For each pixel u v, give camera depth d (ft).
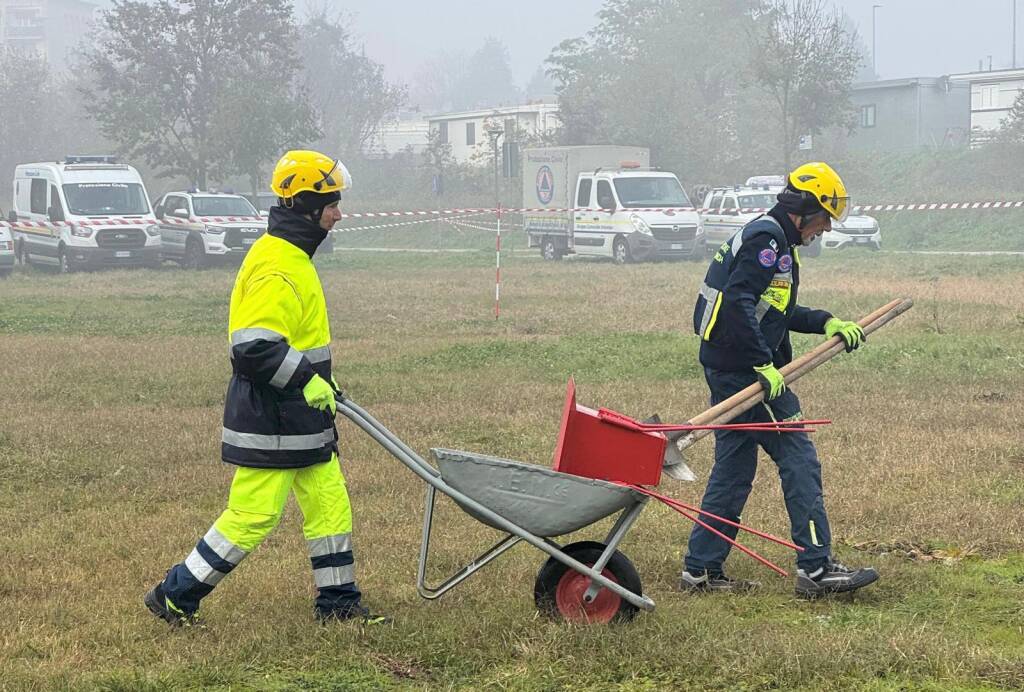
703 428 16.84
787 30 132.67
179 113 139.64
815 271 86.94
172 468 27.86
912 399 35.24
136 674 14.66
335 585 16.84
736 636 15.83
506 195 181.37
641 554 20.48
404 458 16.53
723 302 17.84
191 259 104.42
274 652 15.57
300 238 16.33
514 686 14.39
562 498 16.14
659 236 103.91
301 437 16.30
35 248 104.83
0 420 33.68
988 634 16.38
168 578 16.78
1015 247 117.29
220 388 39.34
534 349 46.85
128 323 59.98
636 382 39.47
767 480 25.61
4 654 15.79
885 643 15.40
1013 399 35.22
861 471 26.25
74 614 17.56
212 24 138.10
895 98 182.60
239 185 195.83
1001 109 172.35
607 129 164.45
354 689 14.40
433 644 15.65
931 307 57.77
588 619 16.46
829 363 42.45
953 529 21.68
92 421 33.42
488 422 32.60
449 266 105.40
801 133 136.46
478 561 16.88
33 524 23.22
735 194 109.40
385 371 42.75
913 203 135.33
